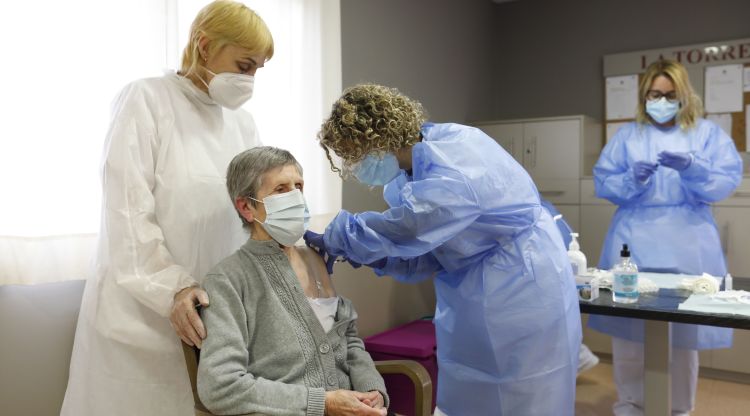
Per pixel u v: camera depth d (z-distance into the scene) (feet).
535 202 5.50
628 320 8.59
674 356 8.60
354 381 4.95
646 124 8.78
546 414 5.44
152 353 4.69
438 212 4.83
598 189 9.24
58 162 5.26
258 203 4.64
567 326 5.50
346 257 5.46
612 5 13.64
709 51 12.50
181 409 4.80
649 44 13.28
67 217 5.33
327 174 8.38
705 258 8.41
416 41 11.43
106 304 4.67
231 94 4.91
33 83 5.08
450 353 5.84
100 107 5.56
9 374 5.29
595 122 13.32
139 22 5.87
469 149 5.05
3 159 4.91
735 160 8.36
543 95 14.56
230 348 4.19
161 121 4.76
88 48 5.46
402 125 5.01
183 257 4.78
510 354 5.41
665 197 8.48
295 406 4.13
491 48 14.83
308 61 8.14
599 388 10.95
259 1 7.36
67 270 5.34
